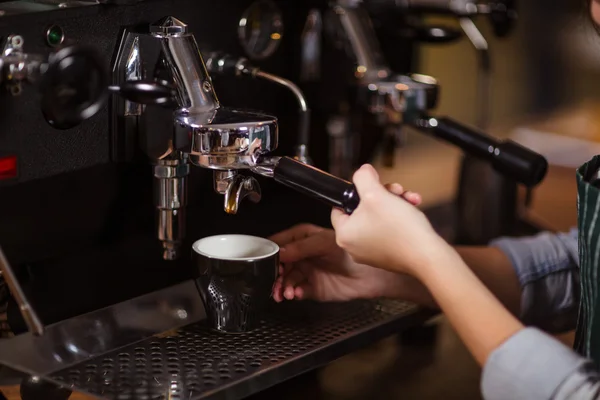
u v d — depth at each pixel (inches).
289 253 41.4
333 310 41.6
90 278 41.3
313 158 51.5
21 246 38.7
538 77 83.4
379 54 49.1
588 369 29.9
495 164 45.1
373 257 33.9
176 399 32.9
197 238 45.5
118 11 37.1
